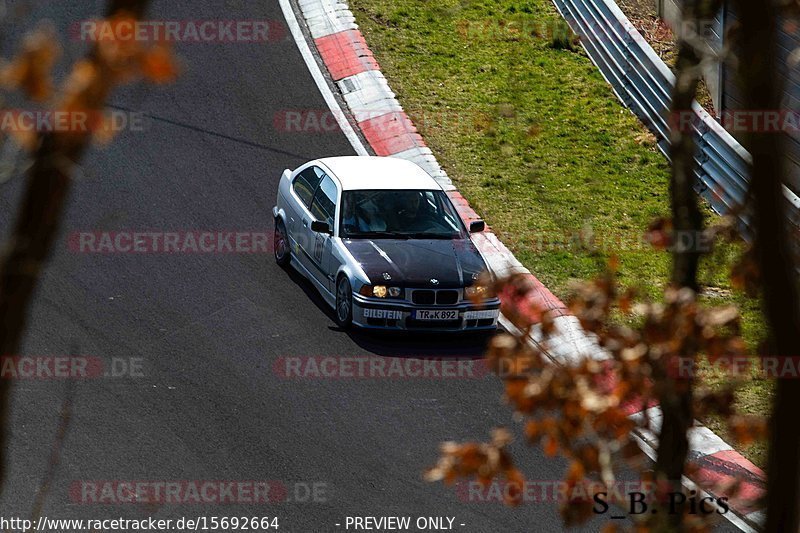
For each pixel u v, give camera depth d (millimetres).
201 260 48500
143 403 37938
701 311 14664
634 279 50469
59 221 9805
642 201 57781
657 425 36438
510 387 14805
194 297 45594
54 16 64500
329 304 45562
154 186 54062
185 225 51250
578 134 63188
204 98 62094
